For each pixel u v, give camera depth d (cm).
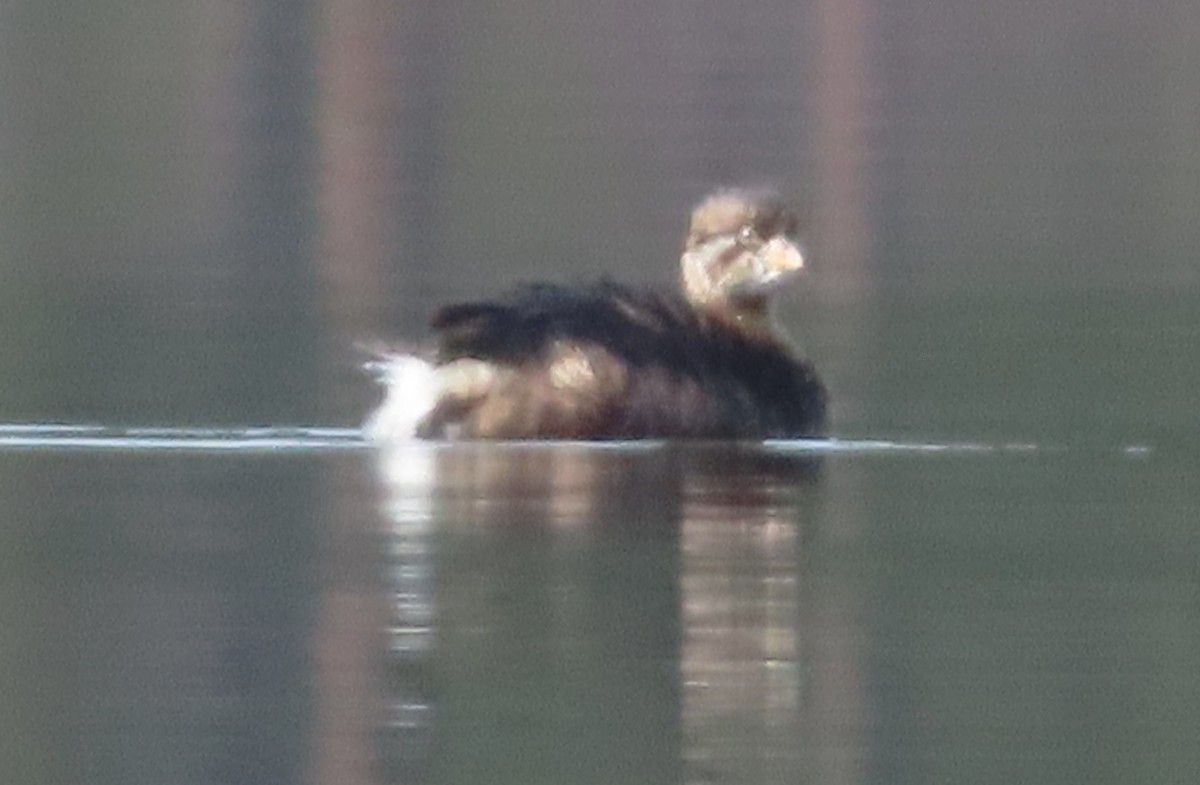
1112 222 2866
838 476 1786
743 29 3503
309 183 3002
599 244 2728
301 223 2836
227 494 1705
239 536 1586
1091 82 3366
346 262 2658
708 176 3028
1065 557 1555
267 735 1230
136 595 1452
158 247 2727
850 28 3572
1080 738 1236
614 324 1866
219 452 1855
